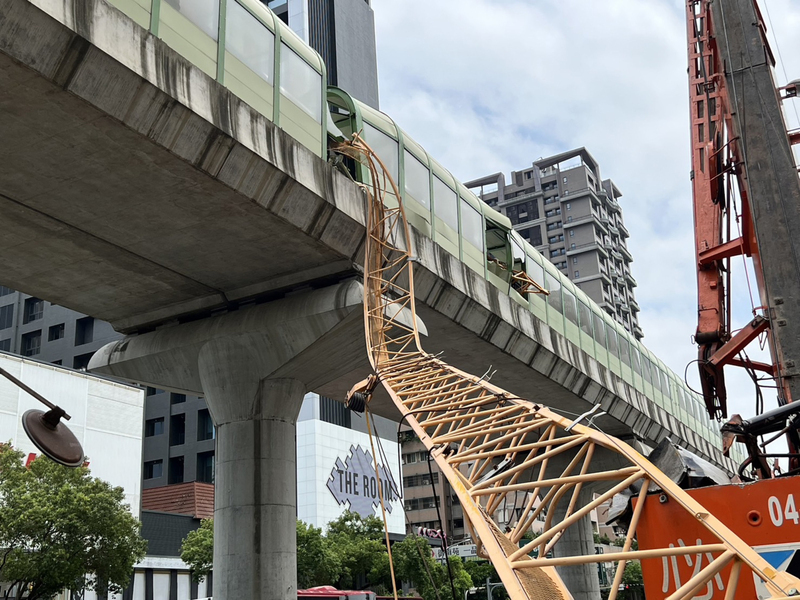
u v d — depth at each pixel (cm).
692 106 2331
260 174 2395
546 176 18838
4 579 3669
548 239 18438
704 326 2094
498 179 19412
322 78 2884
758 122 1591
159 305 3269
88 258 2811
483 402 2038
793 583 749
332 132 3023
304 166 2581
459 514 11906
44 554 3647
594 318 5197
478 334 3622
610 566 10619
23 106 1945
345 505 9019
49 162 2189
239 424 3011
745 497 852
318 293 2944
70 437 970
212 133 2212
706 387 2109
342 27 12962
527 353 4031
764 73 1630
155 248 2742
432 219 3488
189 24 2289
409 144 3484
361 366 3266
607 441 1261
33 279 2975
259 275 3005
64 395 5738
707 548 831
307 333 2930
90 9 1878
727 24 1694
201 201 2422
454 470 1552
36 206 2428
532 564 1070
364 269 2867
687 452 1195
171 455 9506
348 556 6675
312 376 3133
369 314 2850
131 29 1992
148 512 6544
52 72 1845
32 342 9719
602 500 1128
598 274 17575
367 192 2909
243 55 2491
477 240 3862
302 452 8838
